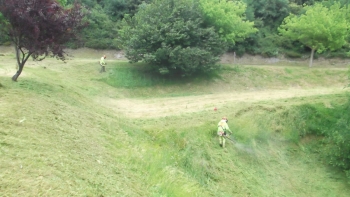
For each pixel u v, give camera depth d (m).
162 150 10.35
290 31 28.69
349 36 30.48
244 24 26.28
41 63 20.77
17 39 11.55
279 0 34.00
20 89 10.58
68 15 11.49
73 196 5.05
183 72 23.45
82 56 27.38
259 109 15.53
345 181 12.93
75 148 7.22
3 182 4.77
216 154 11.67
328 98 17.97
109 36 29.14
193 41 22.58
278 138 14.40
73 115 9.70
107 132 9.80
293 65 30.73
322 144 14.74
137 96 19.77
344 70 27.12
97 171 6.45
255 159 12.52
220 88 23.12
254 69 26.06
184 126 12.57
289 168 13.09
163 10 22.48
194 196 8.09
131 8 31.83
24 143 6.32
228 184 10.46
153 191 6.95
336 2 31.45
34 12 10.88
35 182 5.04
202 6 24.41
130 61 22.59
